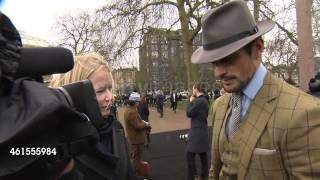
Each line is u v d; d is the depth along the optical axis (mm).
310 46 8031
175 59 34031
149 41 23562
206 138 8273
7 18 1159
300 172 1926
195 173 8414
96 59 2232
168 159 11633
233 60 2078
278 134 1986
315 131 1915
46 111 1029
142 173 3982
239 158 2133
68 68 1234
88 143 1240
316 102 1996
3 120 1007
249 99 2146
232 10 2082
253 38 2031
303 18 8023
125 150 2312
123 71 25266
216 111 2461
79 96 1322
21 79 1109
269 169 2016
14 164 1020
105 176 2035
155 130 21875
